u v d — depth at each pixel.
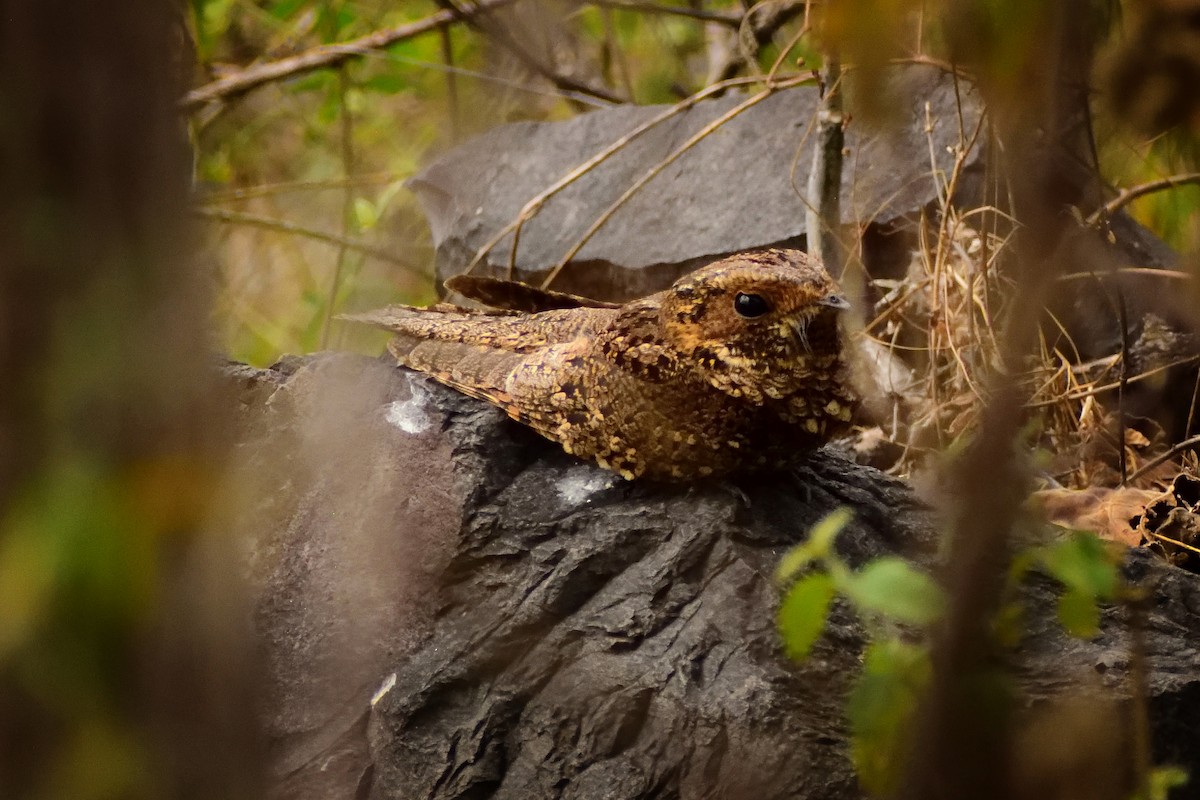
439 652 7.14
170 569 5.30
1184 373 7.41
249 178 9.73
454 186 7.77
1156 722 7.09
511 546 7.16
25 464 4.91
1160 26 5.90
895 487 7.20
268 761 6.86
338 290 8.58
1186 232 7.47
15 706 4.98
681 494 7.16
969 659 6.89
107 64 5.01
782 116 7.58
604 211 7.57
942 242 7.38
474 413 7.21
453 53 9.23
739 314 7.12
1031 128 6.16
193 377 5.27
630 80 9.99
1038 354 7.41
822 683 7.09
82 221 4.97
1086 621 6.94
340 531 7.17
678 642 7.11
